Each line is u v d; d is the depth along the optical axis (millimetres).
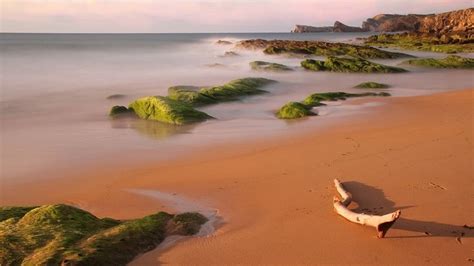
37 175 13938
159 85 36625
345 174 12055
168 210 10516
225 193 11273
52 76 42000
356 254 7875
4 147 17438
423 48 79250
